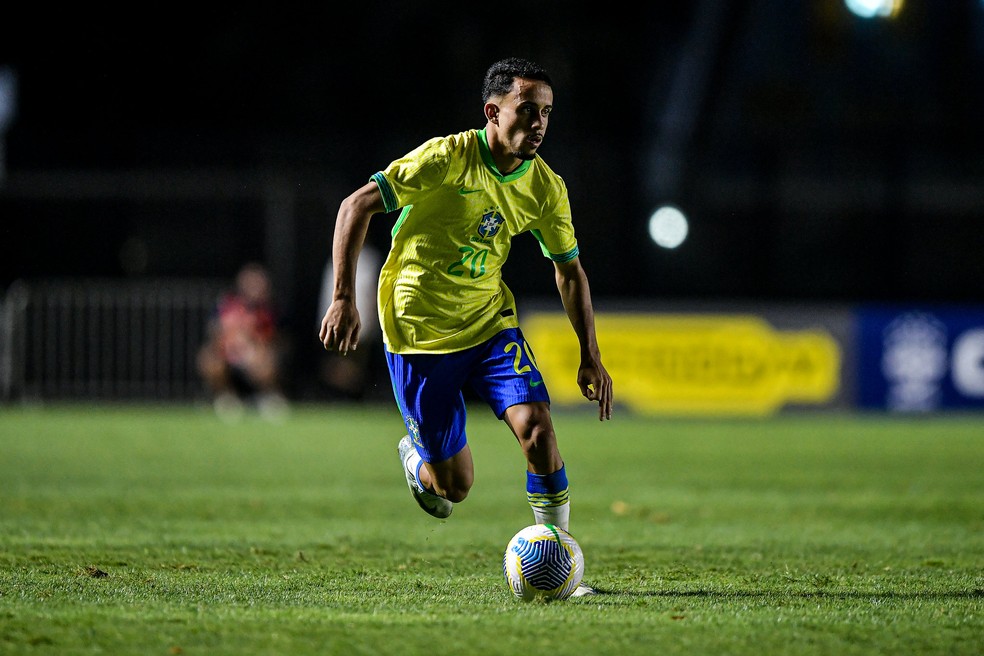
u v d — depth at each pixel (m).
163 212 77.25
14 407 71.75
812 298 80.50
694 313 69.19
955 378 69.62
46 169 81.25
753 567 23.72
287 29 97.44
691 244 79.25
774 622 17.36
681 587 21.02
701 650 15.62
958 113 93.31
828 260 81.00
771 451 52.16
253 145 81.06
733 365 69.19
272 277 74.62
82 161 81.44
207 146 81.31
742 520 31.88
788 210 79.56
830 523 31.34
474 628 16.69
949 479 42.31
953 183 86.25
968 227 80.62
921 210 80.25
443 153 19.72
